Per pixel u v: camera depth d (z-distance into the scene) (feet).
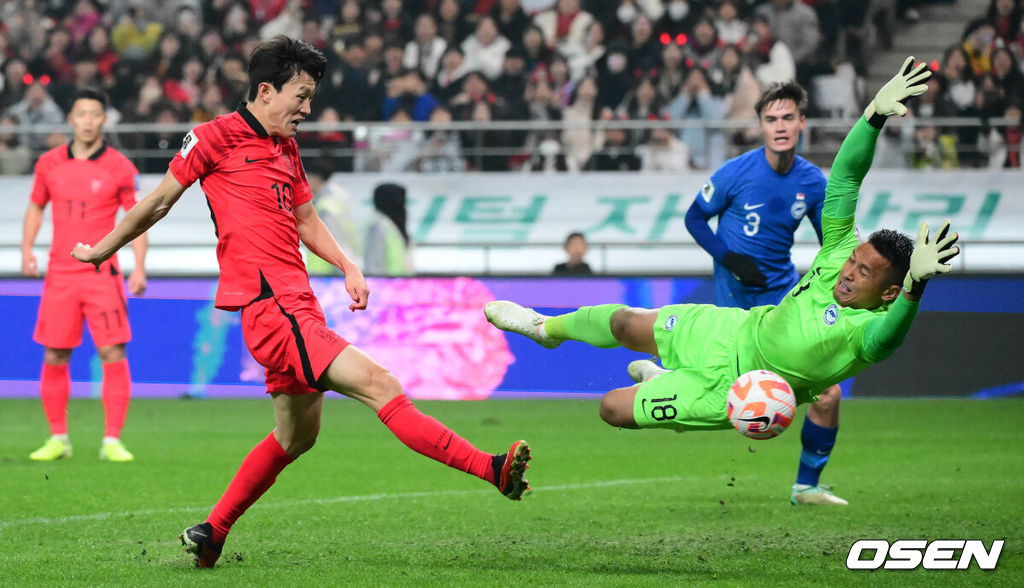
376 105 191.93
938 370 150.10
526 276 151.23
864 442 114.21
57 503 75.20
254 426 126.93
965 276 149.18
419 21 200.03
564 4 200.64
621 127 174.60
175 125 182.70
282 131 52.80
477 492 81.87
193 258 174.50
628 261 174.91
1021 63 184.44
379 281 152.97
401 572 52.70
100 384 160.86
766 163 78.07
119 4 209.56
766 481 88.79
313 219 56.54
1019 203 173.27
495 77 197.67
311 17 204.03
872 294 51.55
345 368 51.26
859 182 54.65
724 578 51.75
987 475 91.50
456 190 179.32
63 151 98.43
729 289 79.51
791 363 52.60
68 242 98.12
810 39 193.77
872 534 64.54
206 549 53.52
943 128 179.63
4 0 208.44
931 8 210.38
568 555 57.67
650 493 82.12
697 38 192.13
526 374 151.33
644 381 58.85
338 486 84.79
